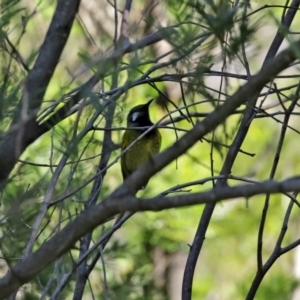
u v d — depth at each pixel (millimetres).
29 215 6438
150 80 6246
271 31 9336
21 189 5602
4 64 5613
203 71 5094
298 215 20562
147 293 12539
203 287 20219
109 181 14898
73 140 5461
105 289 6398
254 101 6395
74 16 5559
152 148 10125
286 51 4098
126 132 10156
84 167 8375
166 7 4914
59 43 5496
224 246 20641
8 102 5125
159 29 4953
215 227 18781
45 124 5605
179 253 18562
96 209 4422
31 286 7180
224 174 5770
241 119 6715
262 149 20828
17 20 7051
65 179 7547
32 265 4605
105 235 6441
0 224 5879
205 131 4355
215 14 4832
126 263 14383
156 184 16125
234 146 6496
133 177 4484
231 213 19922
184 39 4875
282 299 9188
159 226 16781
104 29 17609
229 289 19859
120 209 4344
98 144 8234
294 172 21469
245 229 19969
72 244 4535
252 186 4031
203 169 16609
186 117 6672
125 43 5688
